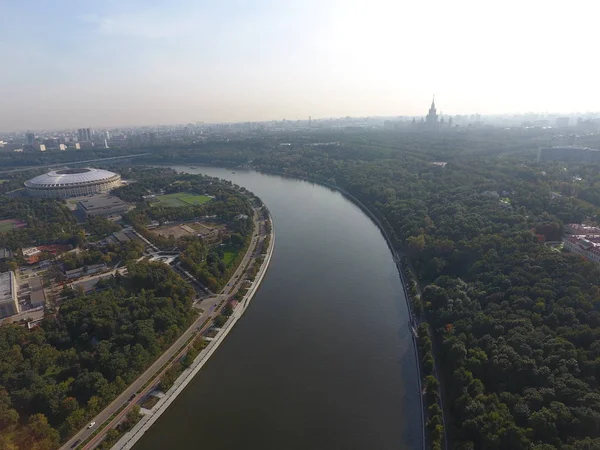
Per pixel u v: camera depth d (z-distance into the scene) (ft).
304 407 648.38
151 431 606.14
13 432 571.28
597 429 487.61
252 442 583.17
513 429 505.66
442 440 562.66
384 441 581.53
